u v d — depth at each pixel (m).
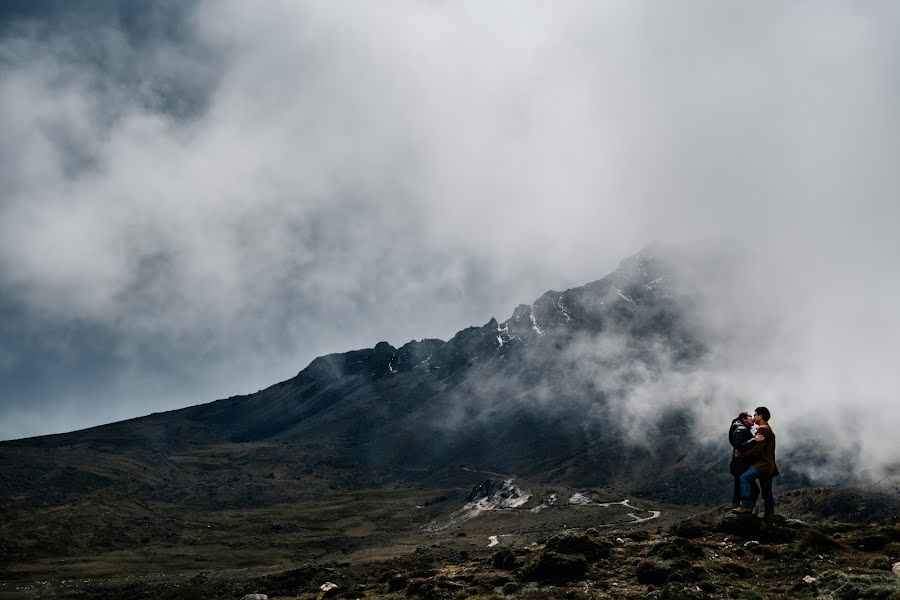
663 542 24.38
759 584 20.52
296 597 29.58
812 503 143.62
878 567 20.56
